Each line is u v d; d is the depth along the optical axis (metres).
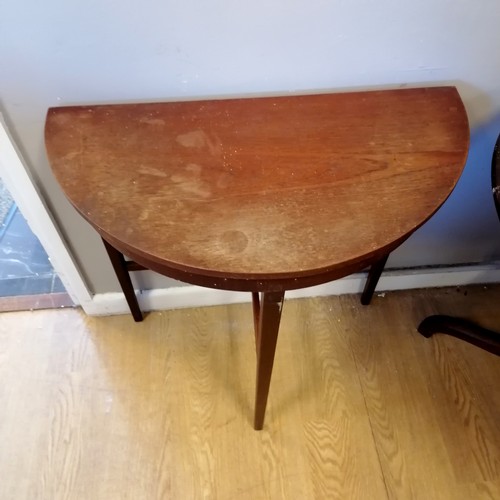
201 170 0.77
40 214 1.06
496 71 0.94
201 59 0.86
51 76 0.85
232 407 1.24
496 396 1.26
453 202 1.21
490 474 1.14
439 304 1.45
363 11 0.82
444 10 0.83
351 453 1.17
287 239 0.69
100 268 1.27
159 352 1.34
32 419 1.23
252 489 1.12
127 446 1.18
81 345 1.35
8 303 1.44
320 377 1.29
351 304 1.44
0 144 0.91
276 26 0.83
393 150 0.81
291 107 0.88
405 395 1.26
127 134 0.82
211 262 0.66
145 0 0.77
